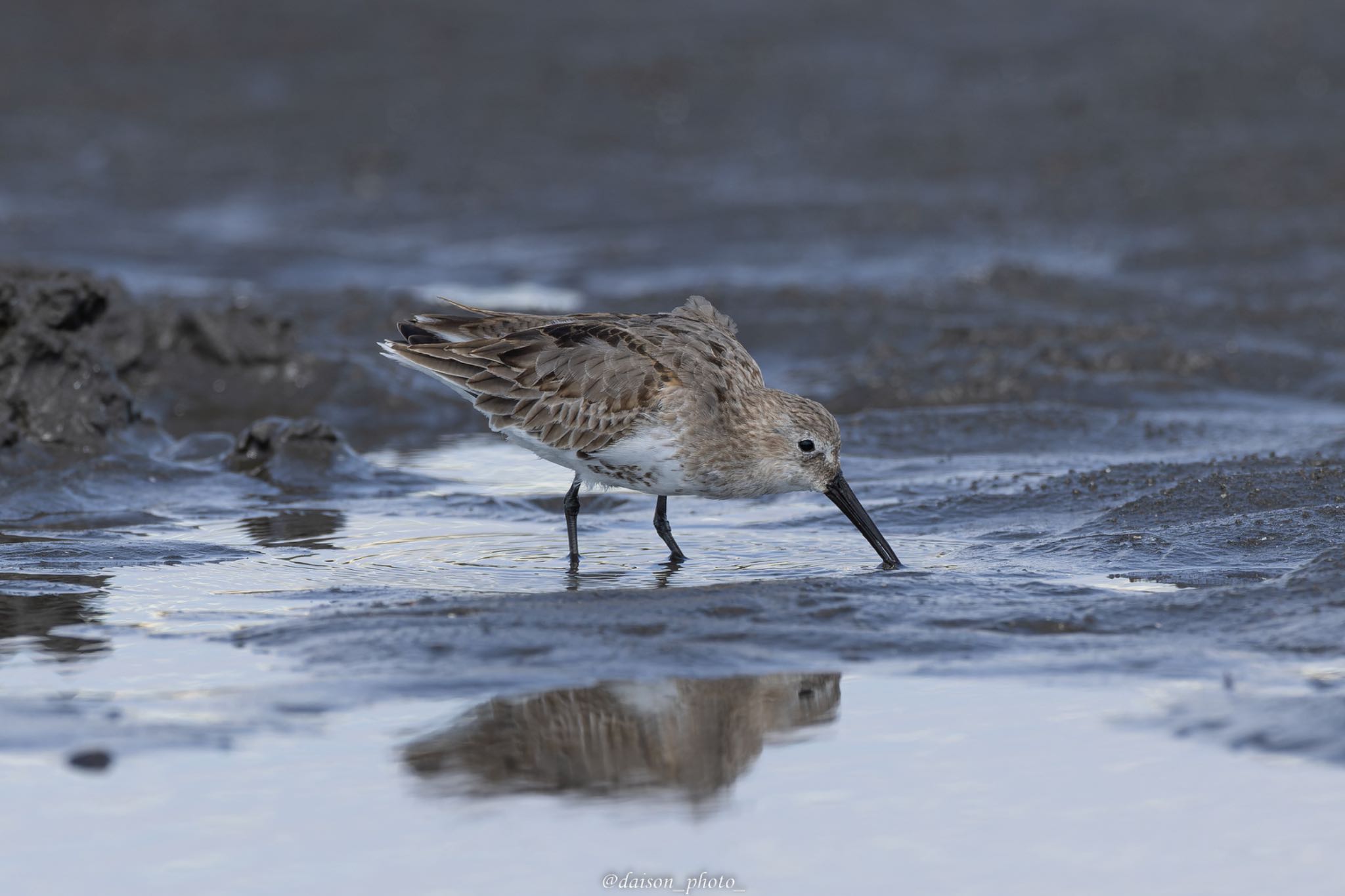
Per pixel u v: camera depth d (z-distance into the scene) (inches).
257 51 1563.7
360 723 317.7
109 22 1625.2
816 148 1258.6
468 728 315.9
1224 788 286.2
